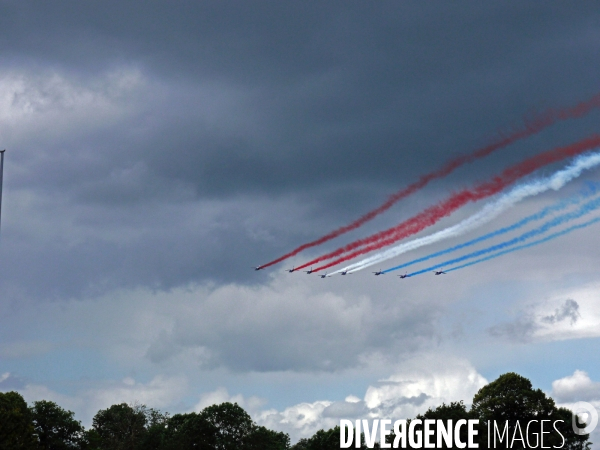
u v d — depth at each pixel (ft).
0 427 473.67
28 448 489.26
